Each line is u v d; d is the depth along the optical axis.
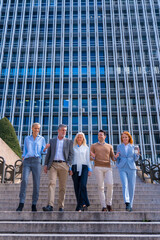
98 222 4.12
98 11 41.66
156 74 36.16
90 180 10.12
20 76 36.34
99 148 5.69
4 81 35.94
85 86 35.78
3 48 38.34
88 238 3.62
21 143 31.75
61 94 34.94
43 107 34.16
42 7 42.12
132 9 41.41
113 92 35.19
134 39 39.03
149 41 38.62
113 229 4.01
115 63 37.22
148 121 33.03
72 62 37.41
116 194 7.31
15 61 37.53
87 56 37.75
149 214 4.57
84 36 39.59
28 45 38.75
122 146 5.77
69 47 38.72
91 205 6.54
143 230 3.99
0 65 36.97
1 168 9.94
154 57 37.38
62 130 5.60
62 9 42.06
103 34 39.62
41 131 32.66
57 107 34.25
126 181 5.36
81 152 5.61
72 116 33.88
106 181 5.48
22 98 34.78
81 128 32.94
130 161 5.57
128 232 3.98
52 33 39.91
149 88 35.34
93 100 34.84
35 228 4.02
